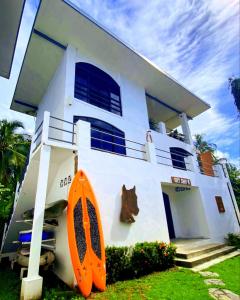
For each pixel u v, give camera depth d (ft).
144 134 39.40
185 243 29.53
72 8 29.19
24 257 20.27
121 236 20.71
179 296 13.75
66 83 30.78
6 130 59.21
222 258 24.88
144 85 45.21
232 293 14.17
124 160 24.77
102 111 33.83
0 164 54.19
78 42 34.30
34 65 36.81
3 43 37.91
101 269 16.30
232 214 42.01
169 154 41.88
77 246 15.84
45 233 20.79
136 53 37.58
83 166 20.29
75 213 17.19
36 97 44.57
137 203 23.71
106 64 39.37
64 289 15.71
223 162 50.47
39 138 22.81
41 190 17.15
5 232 30.19
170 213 36.99
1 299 14.96
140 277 18.54
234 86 50.98
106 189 21.42
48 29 31.63
